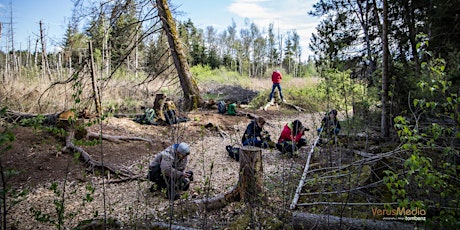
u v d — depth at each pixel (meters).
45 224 3.79
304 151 7.27
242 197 4.24
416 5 7.77
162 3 12.69
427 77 3.81
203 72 28.58
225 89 23.78
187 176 4.77
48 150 6.26
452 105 2.72
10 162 5.64
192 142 7.53
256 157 4.17
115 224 3.55
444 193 2.68
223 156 7.14
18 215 4.03
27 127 6.97
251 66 57.72
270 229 3.38
